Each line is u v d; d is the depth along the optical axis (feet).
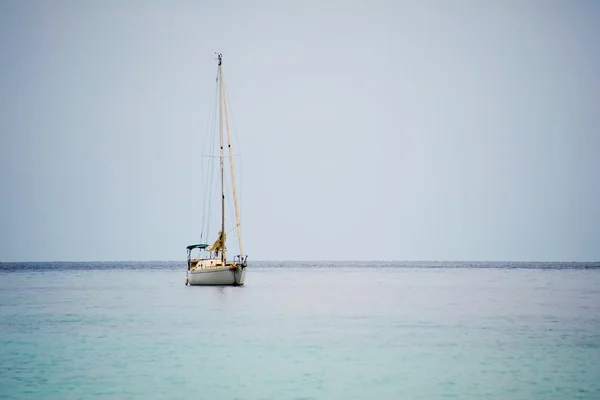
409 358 205.67
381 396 164.25
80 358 204.74
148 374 184.65
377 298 422.00
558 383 175.73
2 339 238.89
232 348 221.87
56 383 174.81
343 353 214.07
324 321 291.38
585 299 409.69
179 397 162.91
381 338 242.37
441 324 281.74
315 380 178.91
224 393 166.50
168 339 239.91
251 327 271.08
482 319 299.38
